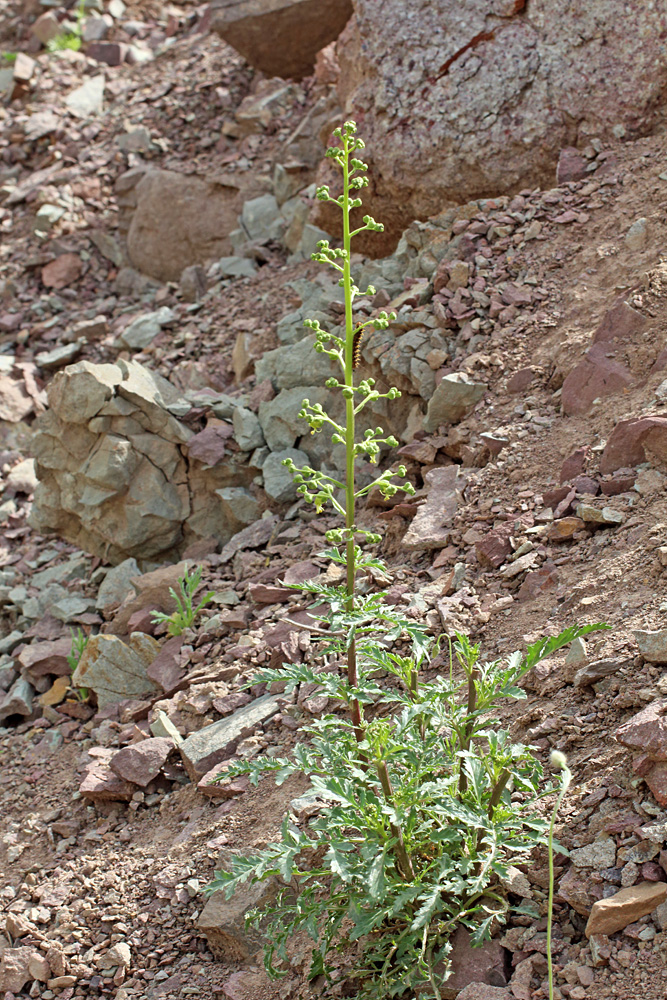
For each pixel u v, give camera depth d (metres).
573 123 5.90
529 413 4.67
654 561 3.47
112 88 9.85
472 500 4.43
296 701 3.93
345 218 2.72
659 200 5.18
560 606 3.61
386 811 2.50
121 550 5.48
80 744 4.43
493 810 2.67
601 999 2.44
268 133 8.43
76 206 8.51
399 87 6.18
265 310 6.72
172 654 4.55
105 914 3.46
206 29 10.55
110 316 7.86
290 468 2.70
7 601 5.54
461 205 6.15
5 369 7.36
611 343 4.58
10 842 3.98
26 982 3.37
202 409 5.58
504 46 6.02
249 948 3.15
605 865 2.67
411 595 4.06
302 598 4.50
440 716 2.80
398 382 5.28
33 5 11.34
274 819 3.47
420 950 2.66
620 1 5.80
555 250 5.35
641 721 2.84
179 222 7.98
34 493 5.76
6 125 9.72
